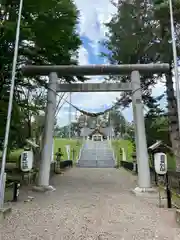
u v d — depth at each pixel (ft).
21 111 26.61
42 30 26.00
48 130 26.84
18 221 14.35
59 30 26.78
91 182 32.71
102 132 134.10
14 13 24.21
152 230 12.89
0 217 14.46
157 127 36.01
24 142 29.04
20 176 33.53
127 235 12.10
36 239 11.43
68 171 49.16
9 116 17.13
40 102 38.96
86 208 17.88
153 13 31.91
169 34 30.73
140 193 22.85
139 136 25.84
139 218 15.23
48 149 26.30
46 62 31.96
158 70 27.81
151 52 36.32
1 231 12.54
